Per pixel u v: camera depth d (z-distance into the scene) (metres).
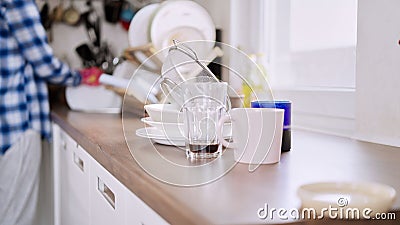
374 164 0.89
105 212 1.04
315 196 0.61
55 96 2.58
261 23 1.95
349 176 0.77
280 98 1.74
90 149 1.13
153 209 0.68
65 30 2.66
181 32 1.57
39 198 2.21
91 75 2.22
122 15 2.66
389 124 1.13
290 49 1.80
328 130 1.46
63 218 1.80
